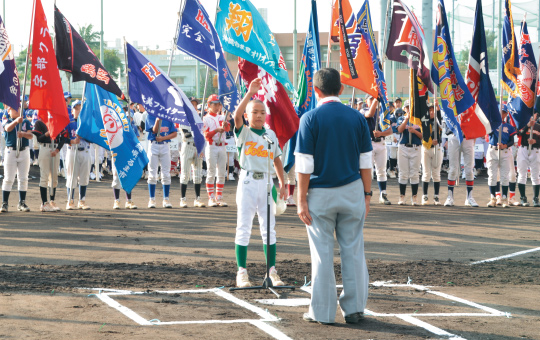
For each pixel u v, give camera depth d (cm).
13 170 1305
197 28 1203
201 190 1870
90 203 1517
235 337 484
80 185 1374
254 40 988
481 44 1422
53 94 1150
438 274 754
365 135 558
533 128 1477
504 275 752
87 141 1298
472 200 1501
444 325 529
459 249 934
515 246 964
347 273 539
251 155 681
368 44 1257
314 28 1089
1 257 822
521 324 536
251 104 685
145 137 2009
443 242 991
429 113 1457
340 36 1094
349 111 553
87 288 647
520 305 604
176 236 1016
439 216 1295
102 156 2148
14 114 1273
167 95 1221
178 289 654
